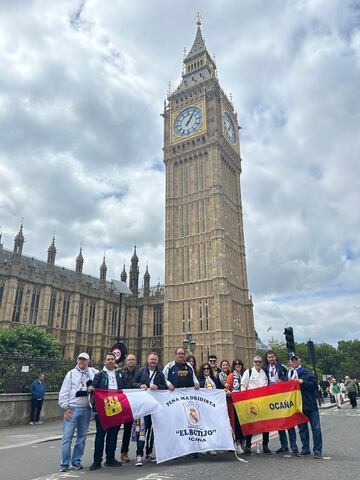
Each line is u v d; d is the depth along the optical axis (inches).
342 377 5315.0
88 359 416.5
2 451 482.9
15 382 808.9
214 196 2775.6
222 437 422.9
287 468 353.7
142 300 3024.1
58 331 2465.6
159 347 2834.6
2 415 746.8
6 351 1657.2
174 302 2709.2
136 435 408.5
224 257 2625.5
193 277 2691.9
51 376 909.2
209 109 3068.4
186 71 3469.5
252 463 384.5
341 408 1259.8
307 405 424.2
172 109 3265.3
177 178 3053.6
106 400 394.0
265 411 445.1
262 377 479.8
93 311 2773.1
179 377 446.6
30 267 2400.3
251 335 2765.7
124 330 2955.2
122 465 395.9
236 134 3412.9
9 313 2196.1
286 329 893.2
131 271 3132.4
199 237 2775.6
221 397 449.7
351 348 5620.1
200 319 2556.6
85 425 396.8
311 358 1242.6
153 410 401.4
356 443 500.1
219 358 2363.4
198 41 3590.1
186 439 409.4
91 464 408.5
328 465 362.3
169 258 2829.7
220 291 2513.5
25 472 363.6
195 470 356.2
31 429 715.4
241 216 3139.8
